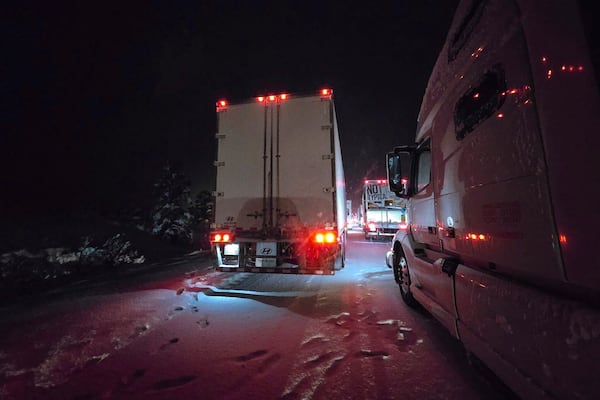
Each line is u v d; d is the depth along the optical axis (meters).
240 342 3.62
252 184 6.31
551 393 1.58
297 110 6.28
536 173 1.66
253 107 6.47
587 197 1.30
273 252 6.16
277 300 5.41
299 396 2.55
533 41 1.64
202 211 21.56
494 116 2.13
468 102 2.58
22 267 8.23
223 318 4.48
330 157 6.07
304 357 3.22
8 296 6.23
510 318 1.95
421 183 4.27
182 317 4.55
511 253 1.96
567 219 1.43
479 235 2.42
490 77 2.18
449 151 3.07
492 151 2.17
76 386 2.78
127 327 4.18
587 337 1.32
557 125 1.47
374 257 11.17
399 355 3.23
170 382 2.81
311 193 6.07
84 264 9.67
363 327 4.04
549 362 1.58
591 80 1.27
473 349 2.52
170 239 17.45
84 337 3.86
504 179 2.01
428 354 3.24
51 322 4.45
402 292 5.32
